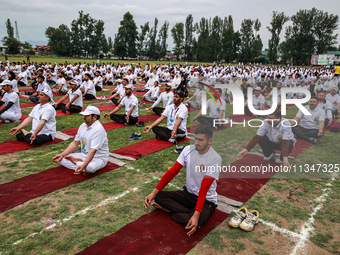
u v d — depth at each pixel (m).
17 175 3.81
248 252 2.40
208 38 71.69
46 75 15.48
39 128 4.95
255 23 65.75
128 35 68.25
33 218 2.81
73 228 2.66
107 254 2.29
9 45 68.19
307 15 56.53
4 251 2.31
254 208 3.14
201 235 2.61
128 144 5.40
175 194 2.96
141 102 9.85
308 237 2.64
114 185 3.62
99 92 13.35
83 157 4.00
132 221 2.81
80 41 75.38
